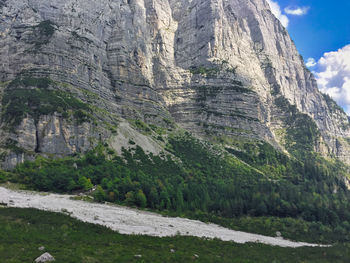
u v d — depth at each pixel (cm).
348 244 10231
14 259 3672
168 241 6869
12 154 15400
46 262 3706
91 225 6975
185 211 13312
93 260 4159
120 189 13612
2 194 10819
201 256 5712
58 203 10494
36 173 13975
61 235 5478
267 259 6384
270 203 14350
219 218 12706
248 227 11956
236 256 6359
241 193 15450
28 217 6594
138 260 4516
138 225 8906
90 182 14075
